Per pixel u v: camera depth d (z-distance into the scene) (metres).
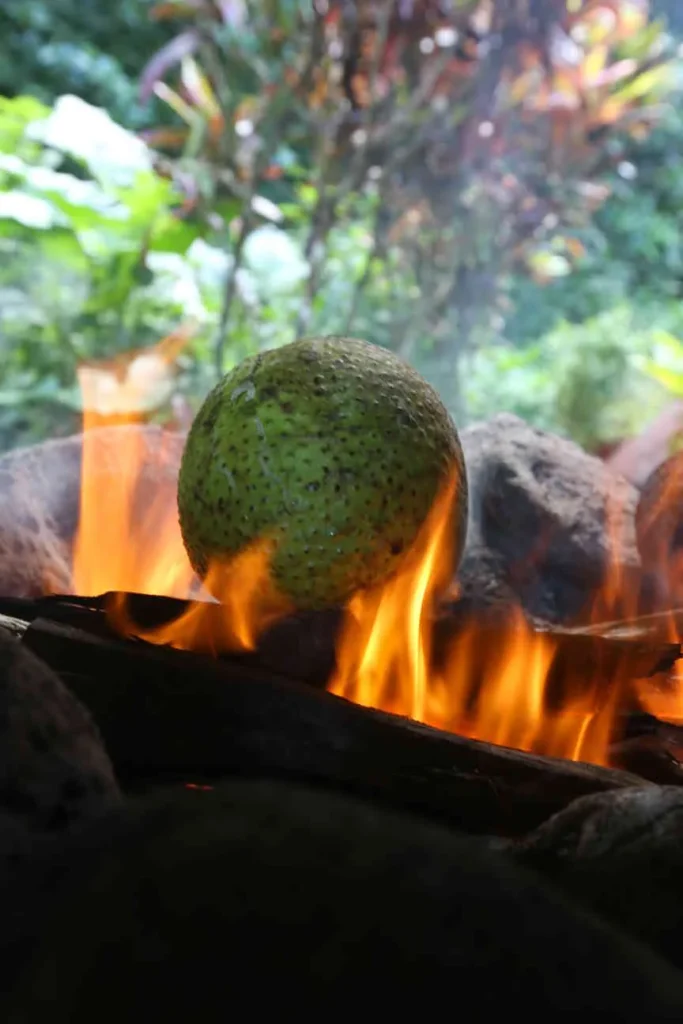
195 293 2.54
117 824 0.54
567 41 2.24
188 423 2.15
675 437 2.00
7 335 2.55
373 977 0.48
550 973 0.49
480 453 1.18
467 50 2.15
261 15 2.15
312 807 0.54
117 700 0.72
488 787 0.72
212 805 0.54
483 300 2.50
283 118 2.21
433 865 0.52
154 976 0.49
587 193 2.52
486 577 1.09
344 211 2.34
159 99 4.17
